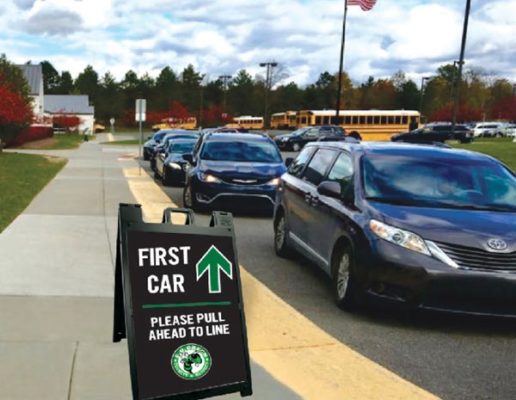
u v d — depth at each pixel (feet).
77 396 11.51
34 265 21.34
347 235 18.76
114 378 12.34
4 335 14.47
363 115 179.01
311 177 24.53
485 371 14.56
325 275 23.54
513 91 374.84
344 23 119.24
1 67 135.13
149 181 55.93
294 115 231.71
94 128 336.70
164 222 10.23
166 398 9.12
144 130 369.91
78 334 14.70
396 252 17.04
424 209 18.60
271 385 12.74
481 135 213.46
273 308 18.47
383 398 12.46
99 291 18.40
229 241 10.23
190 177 38.37
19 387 11.79
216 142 41.14
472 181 20.74
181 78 419.13
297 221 24.29
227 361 9.70
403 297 17.11
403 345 16.19
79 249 24.17
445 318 18.76
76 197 40.27
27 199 38.32
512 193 20.51
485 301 16.74
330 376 13.47
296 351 14.96
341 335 16.74
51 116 295.07
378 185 20.03
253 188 36.96
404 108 402.72
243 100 384.47
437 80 398.21
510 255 16.79
